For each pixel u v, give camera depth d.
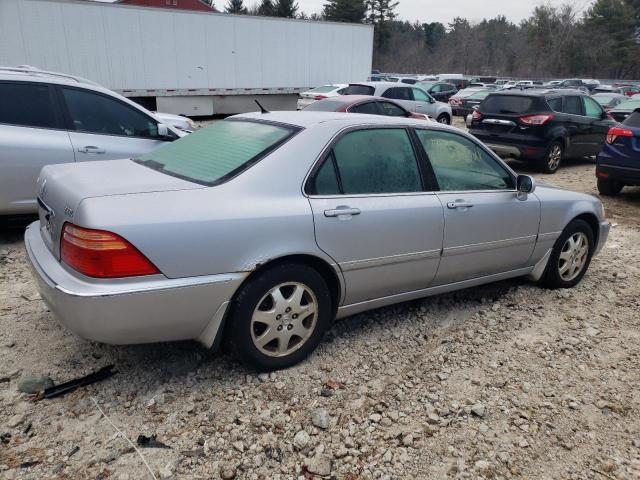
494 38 84.81
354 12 72.00
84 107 5.91
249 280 3.04
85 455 2.58
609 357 3.75
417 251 3.69
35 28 14.59
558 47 72.12
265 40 18.75
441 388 3.28
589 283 5.11
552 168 11.23
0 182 5.40
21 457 2.55
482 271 4.23
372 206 3.43
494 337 3.95
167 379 3.19
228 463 2.58
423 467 2.64
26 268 4.92
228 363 3.38
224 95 18.52
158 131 6.29
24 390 3.03
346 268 3.38
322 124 3.43
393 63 84.12
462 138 4.11
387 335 3.88
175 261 2.77
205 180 3.11
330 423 2.90
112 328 2.70
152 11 16.28
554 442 2.86
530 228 4.39
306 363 3.43
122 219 2.67
